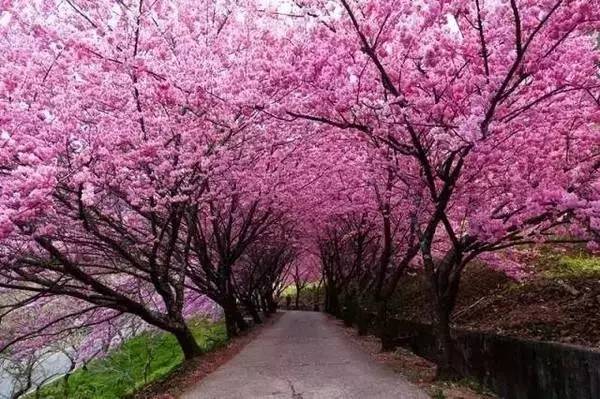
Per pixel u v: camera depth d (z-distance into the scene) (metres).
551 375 7.61
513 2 5.99
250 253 23.19
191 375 9.85
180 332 11.40
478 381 9.91
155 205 9.95
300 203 16.36
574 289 11.65
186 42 9.25
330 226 21.30
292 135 11.45
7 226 6.47
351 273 22.45
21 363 14.57
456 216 10.94
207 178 10.56
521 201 8.48
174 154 9.40
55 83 8.58
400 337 13.40
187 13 9.95
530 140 8.30
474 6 7.10
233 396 7.96
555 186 7.57
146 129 9.23
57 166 7.56
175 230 10.88
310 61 7.76
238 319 19.48
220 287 16.69
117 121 8.67
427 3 6.81
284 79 8.08
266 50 8.42
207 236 17.44
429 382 8.48
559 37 6.70
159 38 9.14
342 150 12.28
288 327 21.28
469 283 16.19
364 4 7.17
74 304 13.90
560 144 8.62
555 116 8.05
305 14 7.53
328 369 10.23
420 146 8.10
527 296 12.71
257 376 9.59
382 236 18.06
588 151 8.57
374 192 13.97
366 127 8.27
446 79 7.46
